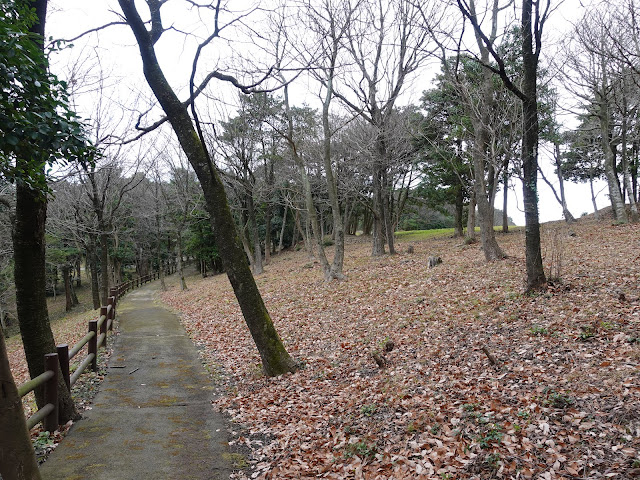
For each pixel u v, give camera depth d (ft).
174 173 83.92
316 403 18.43
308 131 69.26
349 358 23.93
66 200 54.85
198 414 18.51
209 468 13.65
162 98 21.07
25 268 15.80
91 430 16.46
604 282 26.66
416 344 23.77
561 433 12.31
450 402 15.64
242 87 20.90
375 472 12.34
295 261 94.22
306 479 12.62
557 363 17.24
